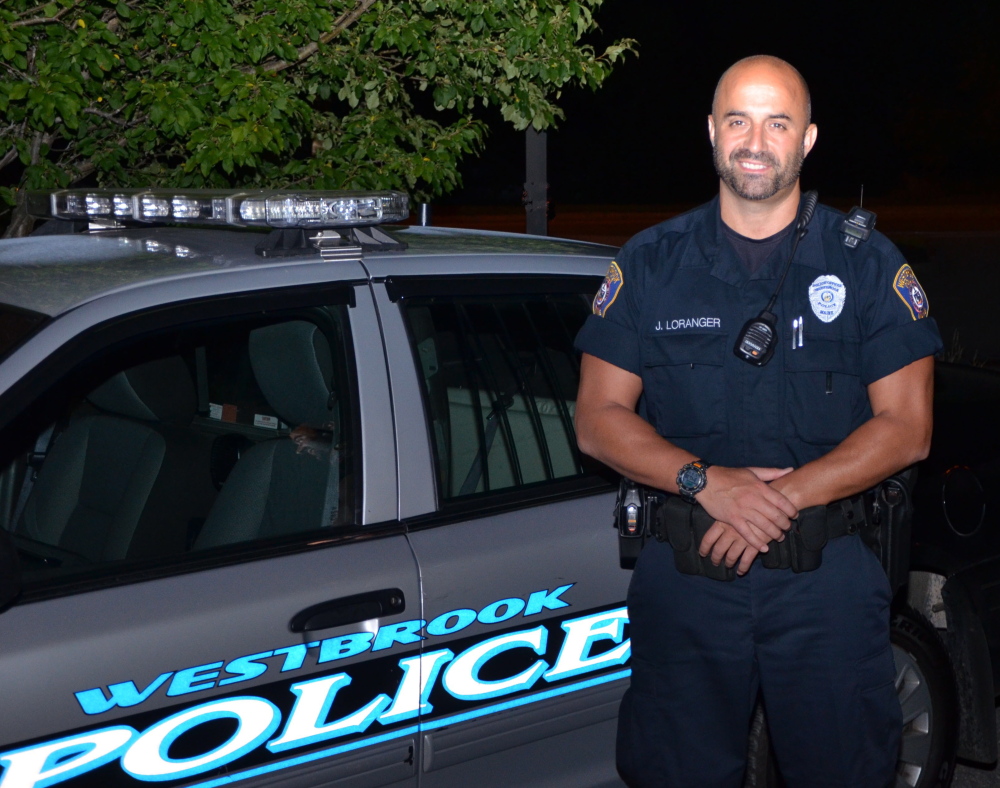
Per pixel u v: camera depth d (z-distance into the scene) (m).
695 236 2.29
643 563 2.33
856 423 2.26
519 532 2.48
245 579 2.15
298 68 5.36
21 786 1.90
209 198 2.46
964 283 16.31
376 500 2.32
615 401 2.31
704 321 2.23
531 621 2.46
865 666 2.24
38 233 3.15
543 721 2.50
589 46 5.48
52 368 2.06
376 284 2.42
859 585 2.23
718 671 2.26
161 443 2.54
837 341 2.20
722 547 2.14
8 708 1.88
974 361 10.34
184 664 2.04
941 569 3.32
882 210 30.78
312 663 2.17
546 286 2.72
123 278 2.27
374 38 4.94
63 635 1.96
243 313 2.26
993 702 3.35
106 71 4.81
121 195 2.70
